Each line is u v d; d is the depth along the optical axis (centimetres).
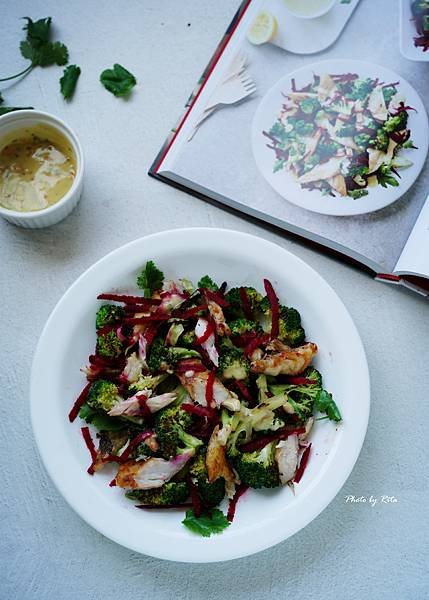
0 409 52
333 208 52
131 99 55
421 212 51
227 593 51
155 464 45
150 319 48
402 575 51
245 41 53
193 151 53
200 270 50
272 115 53
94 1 55
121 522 45
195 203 54
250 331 49
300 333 48
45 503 51
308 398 48
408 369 53
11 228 53
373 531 51
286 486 47
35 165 52
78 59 55
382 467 52
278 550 51
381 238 52
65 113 54
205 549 45
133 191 54
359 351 48
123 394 48
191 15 55
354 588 51
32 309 52
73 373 48
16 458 51
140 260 48
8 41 55
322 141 52
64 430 47
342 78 53
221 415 47
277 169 52
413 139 52
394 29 52
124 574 51
